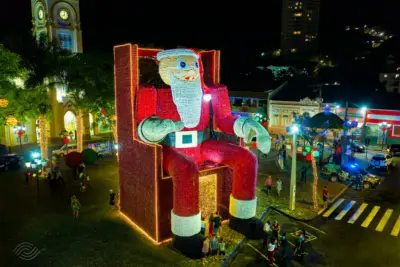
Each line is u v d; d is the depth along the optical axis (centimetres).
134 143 2167
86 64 3562
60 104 4775
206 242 1895
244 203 2161
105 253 1948
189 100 2078
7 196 2756
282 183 3150
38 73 3303
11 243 2041
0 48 2920
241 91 5606
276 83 5994
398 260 1962
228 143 2222
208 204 2311
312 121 3653
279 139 4559
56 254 1934
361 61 8288
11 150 4316
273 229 2078
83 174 2983
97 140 4938
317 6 14375
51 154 4116
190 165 1886
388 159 3691
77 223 2298
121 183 2405
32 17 4988
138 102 2084
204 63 2528
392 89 6669
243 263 1902
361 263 1931
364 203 2767
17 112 3133
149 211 2086
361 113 4922
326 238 2203
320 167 3669
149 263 1861
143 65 2422
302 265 1902
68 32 4934
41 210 2492
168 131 1902
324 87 5797
